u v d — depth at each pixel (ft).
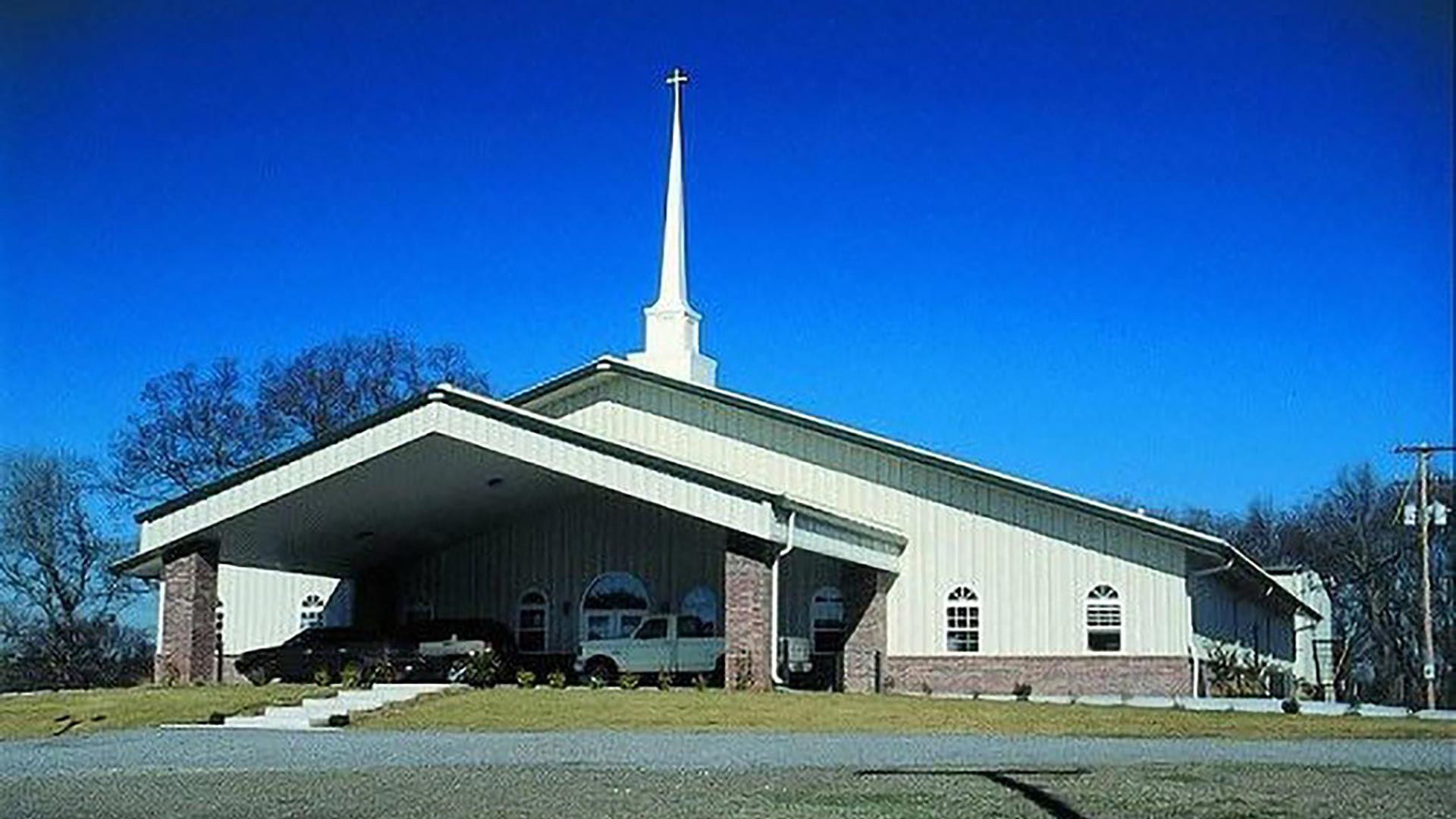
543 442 116.67
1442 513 187.11
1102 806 48.88
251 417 232.73
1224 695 131.13
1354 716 100.53
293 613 157.38
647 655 128.88
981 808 48.16
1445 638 251.39
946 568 129.39
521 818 46.44
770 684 111.14
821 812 47.29
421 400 118.21
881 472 132.46
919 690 128.06
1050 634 125.90
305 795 52.75
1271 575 173.17
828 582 132.98
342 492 124.57
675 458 135.54
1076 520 126.52
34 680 203.62
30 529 209.77
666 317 144.46
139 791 54.75
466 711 92.63
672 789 53.67
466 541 147.95
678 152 148.05
